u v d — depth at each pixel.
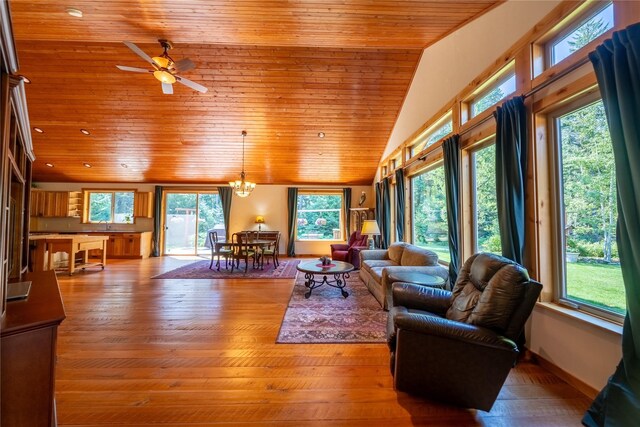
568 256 2.21
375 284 4.13
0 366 1.12
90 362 2.27
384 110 5.71
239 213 8.90
